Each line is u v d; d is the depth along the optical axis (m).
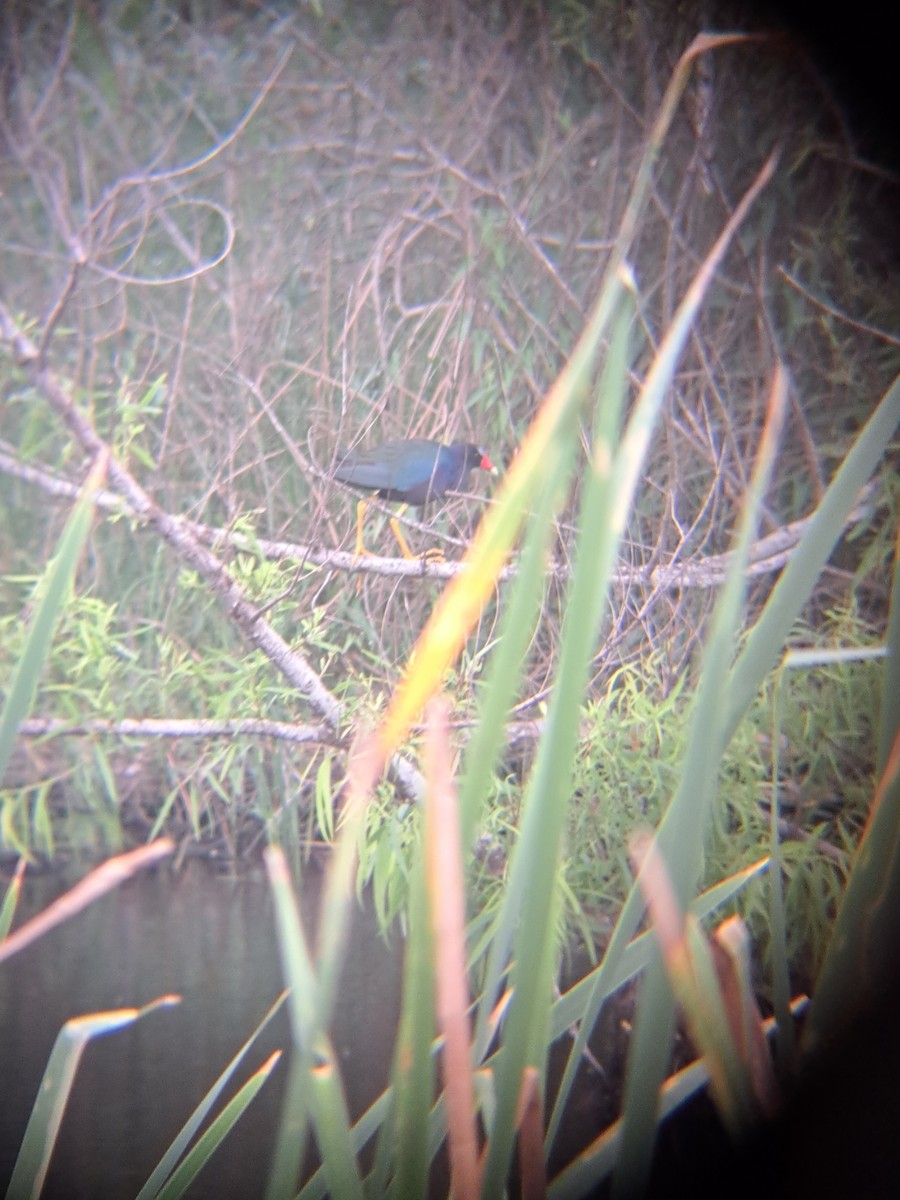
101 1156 2.83
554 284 5.31
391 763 3.39
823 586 4.78
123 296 5.05
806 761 3.72
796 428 5.30
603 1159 1.12
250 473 5.26
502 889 3.04
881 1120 1.92
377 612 4.85
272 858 0.96
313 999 0.89
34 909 4.53
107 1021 1.09
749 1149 1.00
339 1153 0.91
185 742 4.95
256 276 5.59
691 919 1.03
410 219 5.61
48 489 3.51
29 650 1.00
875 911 1.04
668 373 0.84
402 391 4.98
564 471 0.84
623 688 3.81
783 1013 1.22
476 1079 1.03
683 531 4.22
